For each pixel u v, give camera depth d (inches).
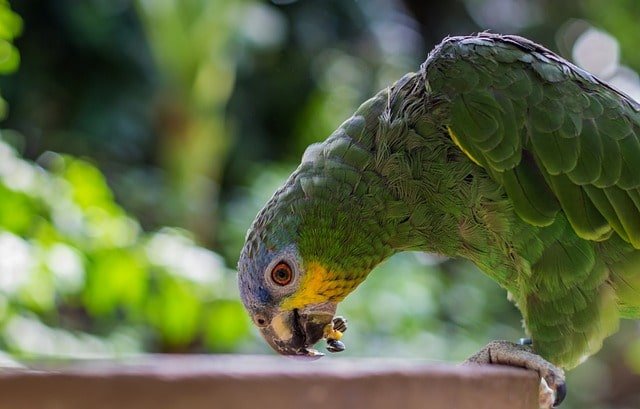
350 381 18.8
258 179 59.8
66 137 62.5
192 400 16.5
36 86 62.0
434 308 55.2
